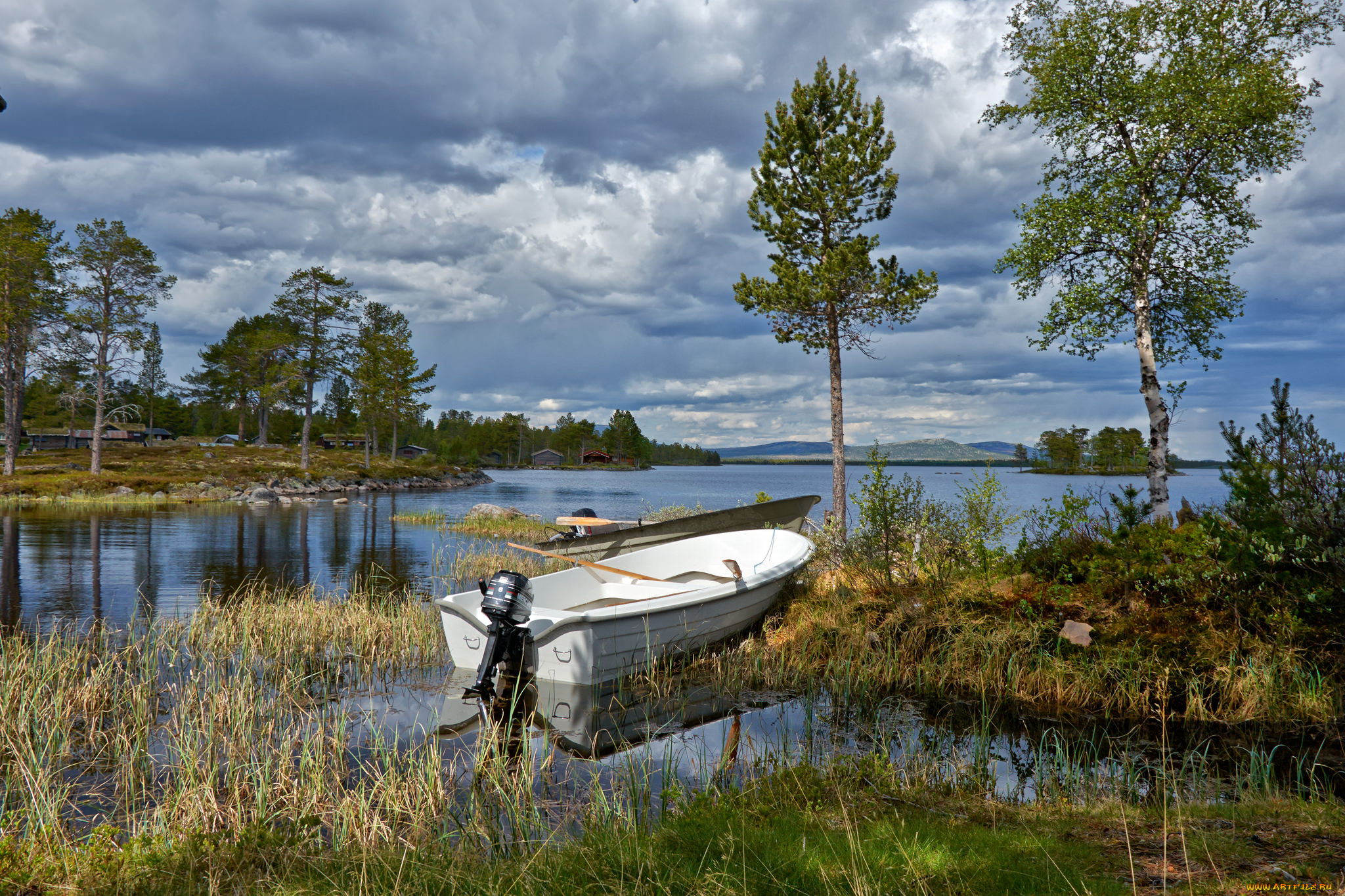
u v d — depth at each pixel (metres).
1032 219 12.30
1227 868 2.76
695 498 41.91
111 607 9.90
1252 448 6.91
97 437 40.47
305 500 37.09
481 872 2.98
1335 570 6.03
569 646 6.52
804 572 9.78
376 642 8.06
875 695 6.50
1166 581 7.02
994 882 2.65
